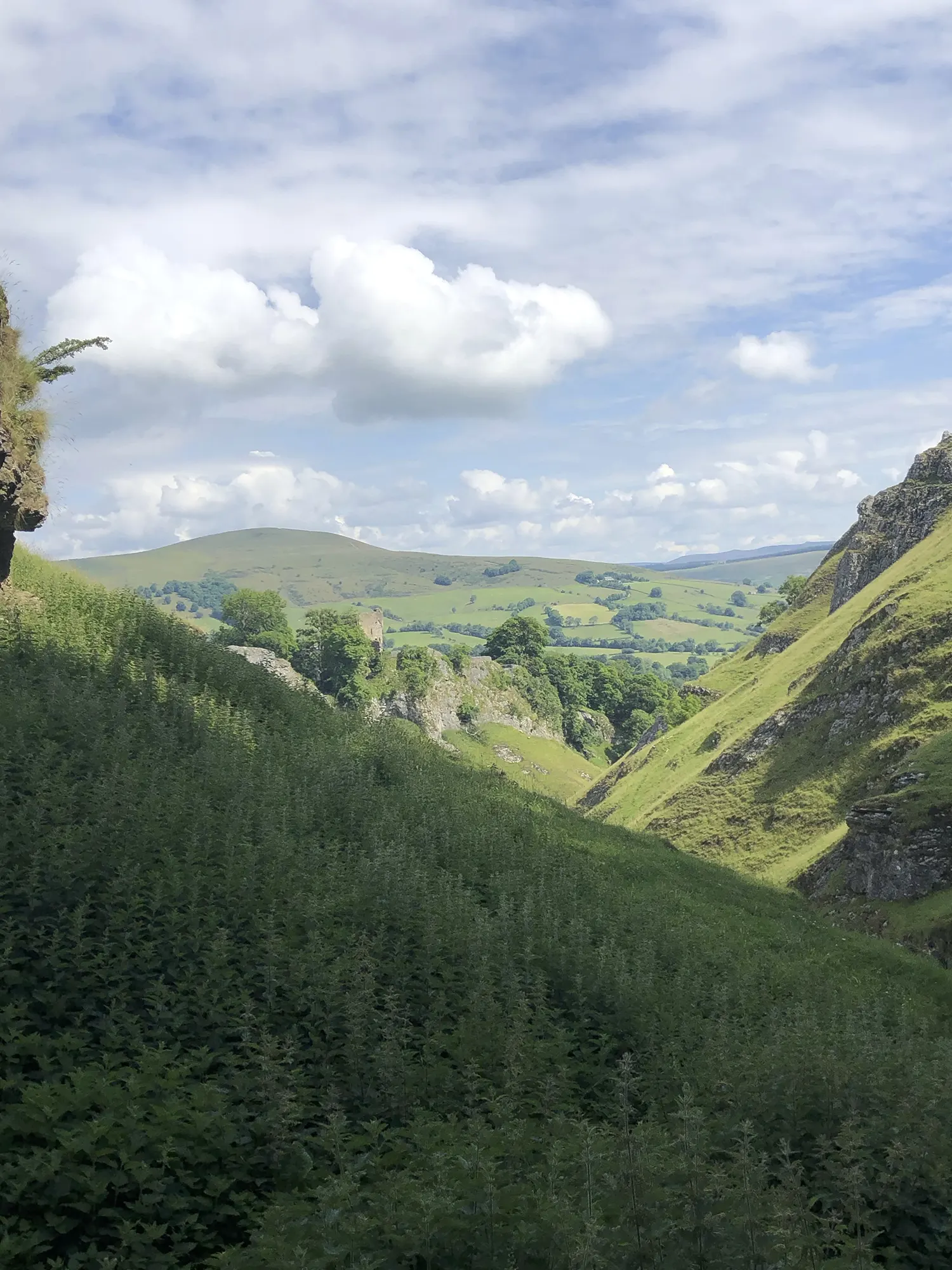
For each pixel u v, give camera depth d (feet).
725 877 121.80
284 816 64.08
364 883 55.72
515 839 95.76
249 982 40.60
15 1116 27.61
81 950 37.50
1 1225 23.89
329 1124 31.83
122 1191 26.09
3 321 79.92
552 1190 26.16
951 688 246.27
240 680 105.70
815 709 281.33
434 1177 27.61
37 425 85.15
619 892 90.53
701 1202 25.26
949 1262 29.58
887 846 176.45
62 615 96.43
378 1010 41.42
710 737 326.65
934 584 277.44
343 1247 23.12
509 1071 37.96
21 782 53.52
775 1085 37.47
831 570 426.92
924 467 378.32
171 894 44.45
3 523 81.66
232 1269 23.43
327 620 479.41
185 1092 31.60
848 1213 29.27
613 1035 48.85
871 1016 66.44
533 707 563.89
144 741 69.21
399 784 95.66
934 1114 36.24
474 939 52.42
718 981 68.18
